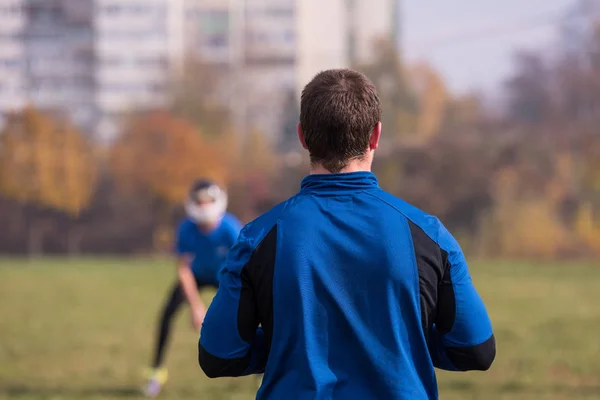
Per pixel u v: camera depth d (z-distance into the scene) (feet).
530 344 57.98
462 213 253.65
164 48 469.16
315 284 12.18
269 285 12.28
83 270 155.33
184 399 39.52
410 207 12.78
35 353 56.65
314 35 514.68
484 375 45.44
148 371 47.39
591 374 45.78
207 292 103.96
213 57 346.95
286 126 317.42
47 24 461.78
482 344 12.51
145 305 91.50
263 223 12.75
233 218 40.52
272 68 364.38
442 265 12.34
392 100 318.24
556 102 286.87
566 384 42.80
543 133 267.39
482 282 120.06
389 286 12.11
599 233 236.63
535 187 251.60
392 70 322.75
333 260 12.25
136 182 289.94
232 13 470.39
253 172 299.58
